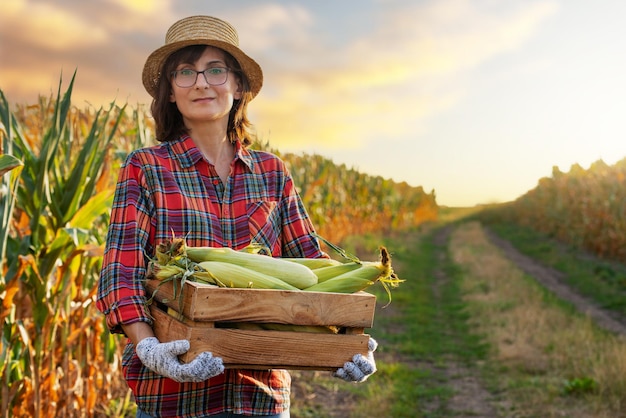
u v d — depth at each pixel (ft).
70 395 13.29
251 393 6.98
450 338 31.22
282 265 6.61
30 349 11.76
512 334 29.60
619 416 18.40
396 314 37.32
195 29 7.48
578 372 22.38
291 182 8.06
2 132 11.23
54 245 12.48
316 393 20.95
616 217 58.23
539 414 19.17
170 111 7.79
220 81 7.50
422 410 20.24
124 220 6.84
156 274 6.36
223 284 6.25
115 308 6.49
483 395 21.91
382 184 90.02
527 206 107.04
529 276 51.67
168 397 6.70
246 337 6.12
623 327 32.53
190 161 7.32
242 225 7.39
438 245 96.37
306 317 6.35
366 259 59.21
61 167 14.02
